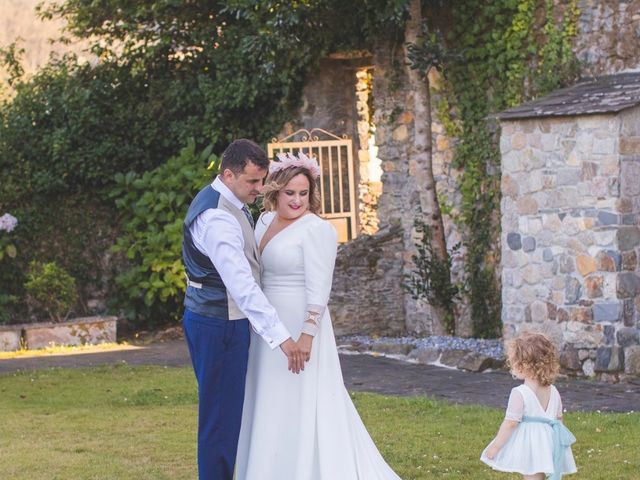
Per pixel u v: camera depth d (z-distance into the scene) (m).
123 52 14.28
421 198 12.04
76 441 7.01
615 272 9.40
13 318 13.50
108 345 12.73
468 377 9.59
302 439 5.02
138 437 7.10
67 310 13.10
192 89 14.04
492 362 10.01
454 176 12.27
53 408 8.41
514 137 10.20
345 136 13.69
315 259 5.04
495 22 11.59
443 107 12.27
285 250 5.08
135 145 14.00
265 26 12.79
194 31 14.09
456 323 12.22
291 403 5.06
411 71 12.13
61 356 11.87
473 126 11.99
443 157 12.36
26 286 12.84
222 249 4.83
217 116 13.77
